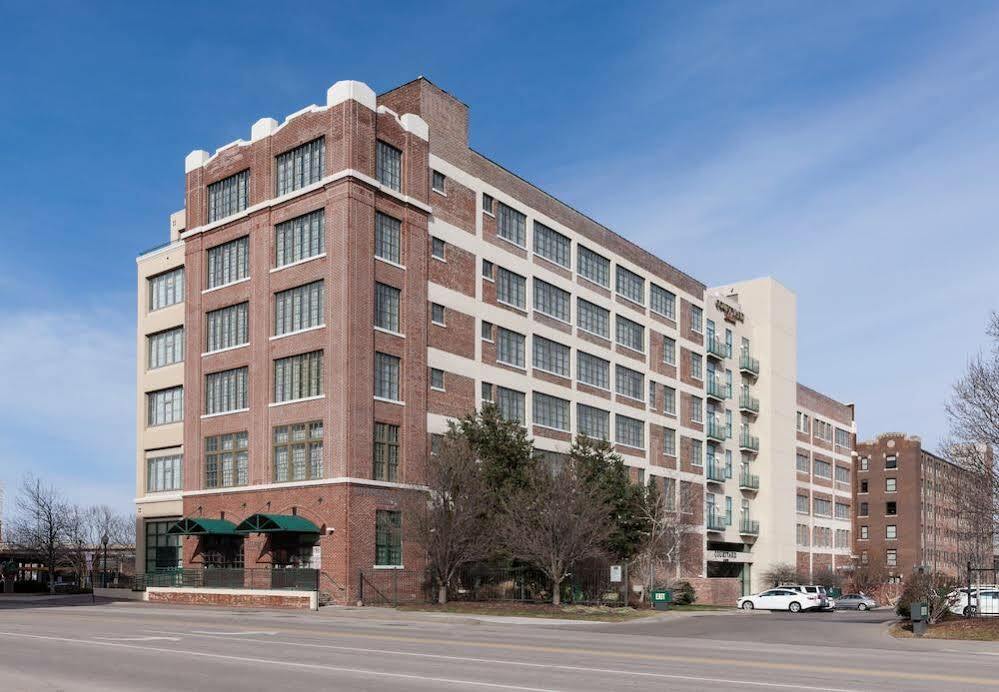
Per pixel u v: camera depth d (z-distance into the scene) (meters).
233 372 48.16
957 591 37.56
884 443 119.56
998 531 38.12
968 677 16.92
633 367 66.38
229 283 48.91
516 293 55.75
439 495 41.97
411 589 44.53
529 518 42.00
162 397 53.94
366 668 16.88
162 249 54.47
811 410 95.25
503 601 45.12
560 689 14.40
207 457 48.62
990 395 36.28
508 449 44.72
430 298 48.56
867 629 36.00
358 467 42.81
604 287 64.19
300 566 43.44
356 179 44.34
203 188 51.06
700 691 14.43
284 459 45.00
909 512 116.56
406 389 46.03
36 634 23.56
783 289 88.88
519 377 54.75
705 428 75.19
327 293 44.03
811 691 14.52
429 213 48.81
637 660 19.14
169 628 26.25
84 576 65.69
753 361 83.81
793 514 87.12
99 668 16.64
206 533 45.62
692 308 75.62
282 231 46.91
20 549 70.00
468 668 17.06
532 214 57.62
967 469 39.25
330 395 43.28
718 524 74.81
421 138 48.88
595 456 51.00
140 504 53.53
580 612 40.00
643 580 56.75
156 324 54.34
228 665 17.14
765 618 47.00
